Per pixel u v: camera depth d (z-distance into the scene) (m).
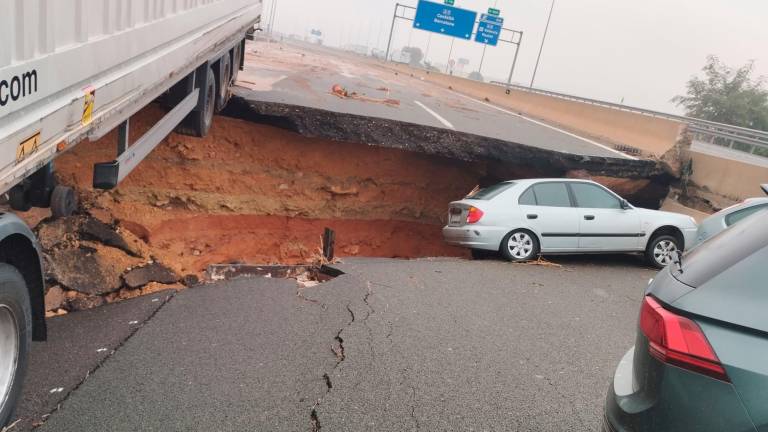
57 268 6.83
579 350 5.66
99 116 4.62
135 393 4.41
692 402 2.41
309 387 4.57
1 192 3.30
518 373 5.02
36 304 4.09
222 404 4.27
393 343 5.54
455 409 4.32
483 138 12.41
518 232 9.63
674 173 13.65
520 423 4.16
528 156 12.62
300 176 11.95
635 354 2.86
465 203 9.93
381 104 15.57
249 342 5.46
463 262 9.45
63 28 3.75
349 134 11.51
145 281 7.23
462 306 6.86
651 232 9.95
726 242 2.74
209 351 5.23
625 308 7.27
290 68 23.12
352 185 12.46
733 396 2.32
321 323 6.02
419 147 12.04
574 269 9.44
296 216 12.05
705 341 2.41
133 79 5.29
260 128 11.38
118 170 5.31
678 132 13.98
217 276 7.88
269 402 4.33
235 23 10.57
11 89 3.09
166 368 4.86
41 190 4.84
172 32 6.36
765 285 2.41
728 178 12.73
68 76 3.87
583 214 9.78
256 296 6.87
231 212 11.28
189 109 8.04
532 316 6.66
